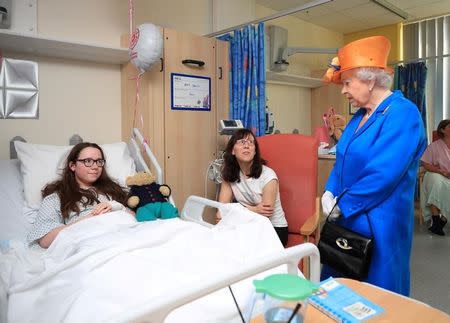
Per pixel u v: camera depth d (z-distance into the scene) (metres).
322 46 4.78
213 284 0.73
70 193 1.75
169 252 1.27
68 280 1.16
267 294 0.65
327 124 3.80
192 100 2.57
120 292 1.01
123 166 2.13
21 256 1.37
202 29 3.14
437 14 4.60
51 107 2.30
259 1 3.75
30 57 2.21
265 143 2.29
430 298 2.29
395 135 1.40
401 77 4.84
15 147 1.94
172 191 2.48
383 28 4.88
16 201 1.80
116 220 1.61
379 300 0.88
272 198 2.04
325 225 1.59
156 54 2.09
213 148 2.73
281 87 4.17
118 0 2.54
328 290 0.91
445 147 3.84
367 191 1.43
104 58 2.39
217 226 1.60
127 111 2.56
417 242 3.46
